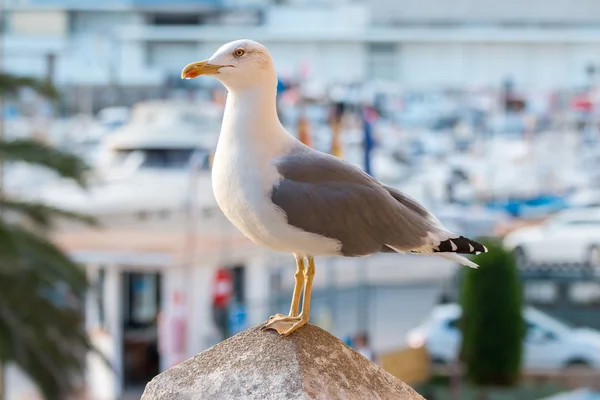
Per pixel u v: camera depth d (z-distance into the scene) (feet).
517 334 51.70
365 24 289.94
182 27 271.08
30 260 43.65
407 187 123.95
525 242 89.25
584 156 184.03
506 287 51.49
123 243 57.11
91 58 242.78
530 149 180.75
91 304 55.01
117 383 53.67
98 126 186.70
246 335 16.63
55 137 155.33
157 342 55.16
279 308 64.28
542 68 286.05
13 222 45.78
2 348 42.60
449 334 61.46
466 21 307.37
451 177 161.17
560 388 56.03
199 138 109.91
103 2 273.75
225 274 55.77
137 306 55.52
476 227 115.65
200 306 55.26
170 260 54.29
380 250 16.52
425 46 283.38
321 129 144.05
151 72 249.75
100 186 73.72
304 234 16.03
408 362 51.85
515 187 154.51
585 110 235.40
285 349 16.19
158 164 107.65
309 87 168.76
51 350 43.62
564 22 309.83
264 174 16.01
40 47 244.22
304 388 15.74
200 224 67.10
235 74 16.08
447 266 96.89
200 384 16.28
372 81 267.59
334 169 16.29
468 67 284.00
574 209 128.88
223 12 281.95
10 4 267.18
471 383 52.31
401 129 223.10
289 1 286.25
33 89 46.42
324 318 59.47
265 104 16.24
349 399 16.07
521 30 295.48
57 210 46.73
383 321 73.36
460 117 244.63
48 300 43.98
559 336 60.44
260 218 16.03
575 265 86.43
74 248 55.57
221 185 16.28
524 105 252.01
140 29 263.08
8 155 44.91
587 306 74.84
